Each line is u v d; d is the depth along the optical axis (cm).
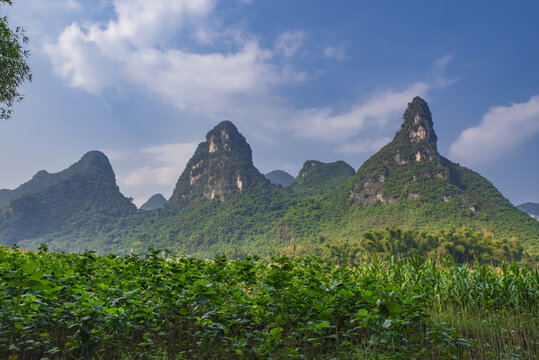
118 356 516
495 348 598
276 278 539
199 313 616
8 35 1209
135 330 584
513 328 681
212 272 682
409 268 917
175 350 553
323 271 826
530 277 790
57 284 521
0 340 477
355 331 601
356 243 15912
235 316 596
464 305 797
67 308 513
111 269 753
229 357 534
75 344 470
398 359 511
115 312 439
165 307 560
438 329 557
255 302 587
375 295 490
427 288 584
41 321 510
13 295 437
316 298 561
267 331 574
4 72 1259
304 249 18138
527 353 577
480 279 824
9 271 436
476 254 11894
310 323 517
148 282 595
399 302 491
